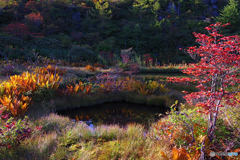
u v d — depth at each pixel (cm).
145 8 5147
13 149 330
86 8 4916
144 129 521
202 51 323
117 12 5078
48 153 343
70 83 956
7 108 517
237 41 295
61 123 511
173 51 3794
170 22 4306
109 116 665
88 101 806
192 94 337
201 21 4288
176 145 352
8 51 1928
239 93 444
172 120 396
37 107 632
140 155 341
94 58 2402
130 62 1975
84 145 378
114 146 370
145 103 846
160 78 1378
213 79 329
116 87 941
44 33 3456
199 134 356
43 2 4431
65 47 3059
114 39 4106
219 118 408
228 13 3819
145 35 4316
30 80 732
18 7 4019
